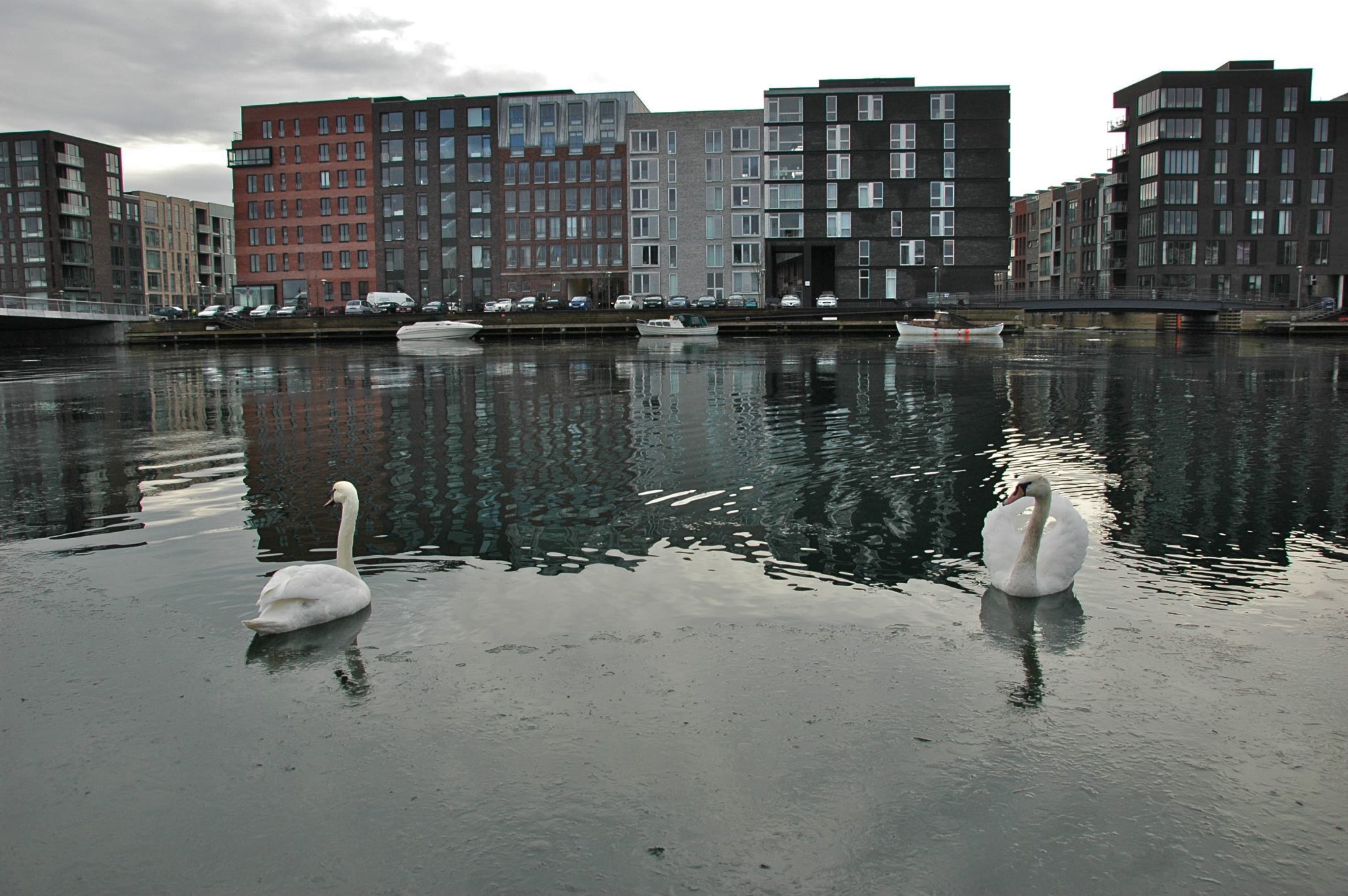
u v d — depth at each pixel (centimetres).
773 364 4959
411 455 2000
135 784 681
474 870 585
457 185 11919
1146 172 12219
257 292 12538
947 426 2459
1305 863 588
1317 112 11862
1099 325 11844
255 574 1157
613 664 870
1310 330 8706
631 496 1588
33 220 13112
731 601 1047
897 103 10850
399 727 753
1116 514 1472
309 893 569
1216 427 2447
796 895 561
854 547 1276
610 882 571
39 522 1428
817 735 735
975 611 1013
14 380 4409
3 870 593
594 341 8238
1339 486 1677
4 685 839
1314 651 906
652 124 11412
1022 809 641
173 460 1970
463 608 1021
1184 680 838
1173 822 628
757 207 11288
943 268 10938
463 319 8900
